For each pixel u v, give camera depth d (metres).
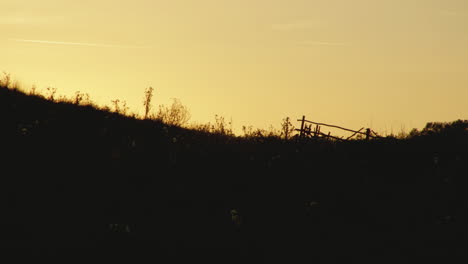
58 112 31.84
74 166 24.83
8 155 24.06
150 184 25.03
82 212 20.91
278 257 19.88
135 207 22.44
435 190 28.64
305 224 23.55
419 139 34.97
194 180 26.58
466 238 23.17
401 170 31.12
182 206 23.55
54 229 19.08
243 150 32.97
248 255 19.69
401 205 26.91
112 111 35.94
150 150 29.19
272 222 23.30
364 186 28.98
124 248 18.61
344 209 25.89
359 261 20.30
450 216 25.41
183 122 37.56
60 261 17.02
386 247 21.92
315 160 32.19
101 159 26.34
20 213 19.62
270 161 31.16
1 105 30.28
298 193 27.34
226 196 25.56
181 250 19.28
